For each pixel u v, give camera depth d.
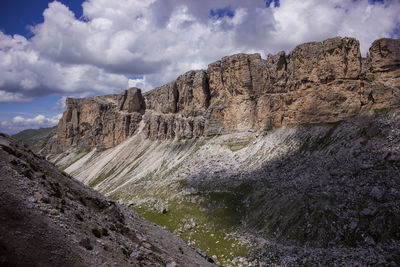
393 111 111.44
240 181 125.69
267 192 107.88
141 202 143.12
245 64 176.38
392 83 121.88
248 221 99.12
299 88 144.00
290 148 130.12
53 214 24.61
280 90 154.25
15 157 29.69
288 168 116.88
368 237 67.69
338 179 92.06
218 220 106.50
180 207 124.81
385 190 75.88
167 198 138.62
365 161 92.44
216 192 125.88
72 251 21.95
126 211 50.94
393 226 65.88
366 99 123.75
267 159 132.50
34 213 22.67
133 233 36.38
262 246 82.56
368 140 103.25
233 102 183.12
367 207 74.75
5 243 17.75
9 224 19.64
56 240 21.70
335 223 76.88
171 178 164.00
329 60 134.00
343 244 70.19
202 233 101.19
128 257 27.97
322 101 134.25
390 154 88.44
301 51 143.62
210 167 155.75
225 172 141.88
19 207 21.95
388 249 61.38
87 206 34.34
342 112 127.81
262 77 173.00
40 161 36.66
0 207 20.53
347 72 131.00
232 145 169.00
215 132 191.75
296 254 73.00
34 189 26.20
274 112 154.00
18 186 24.59
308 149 122.19
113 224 34.81
